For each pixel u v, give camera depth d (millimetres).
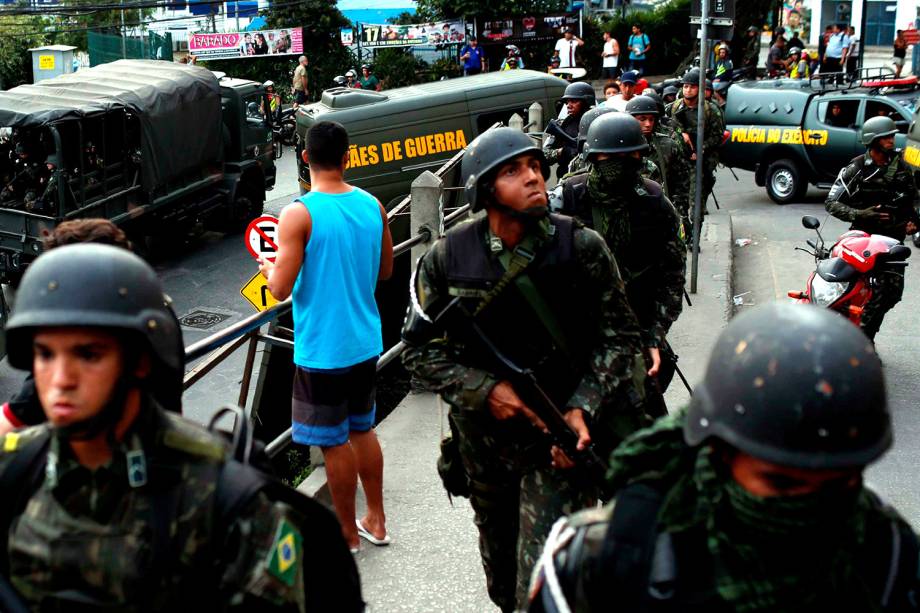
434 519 4980
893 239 7781
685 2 36000
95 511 1853
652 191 4535
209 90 18141
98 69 18047
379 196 13398
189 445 1886
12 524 1926
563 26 35031
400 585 4430
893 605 1650
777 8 34375
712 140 11484
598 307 3293
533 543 3209
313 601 2057
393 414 6293
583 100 9719
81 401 1810
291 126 27141
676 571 1676
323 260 4238
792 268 11516
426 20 34562
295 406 4422
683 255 4586
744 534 1638
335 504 4531
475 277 3238
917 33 27656
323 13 32844
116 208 16234
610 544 1747
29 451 1953
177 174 17406
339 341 4305
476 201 3195
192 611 1856
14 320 1829
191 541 1834
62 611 1875
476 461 3430
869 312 7539
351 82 31375
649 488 1778
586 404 3184
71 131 15383
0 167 15586
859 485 1617
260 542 1854
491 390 3195
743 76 28109
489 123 13836
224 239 18750
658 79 35375
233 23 35219
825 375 1531
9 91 16297
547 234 3225
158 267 16719
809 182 15945
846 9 34125
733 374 1607
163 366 1901
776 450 1541
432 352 3344
